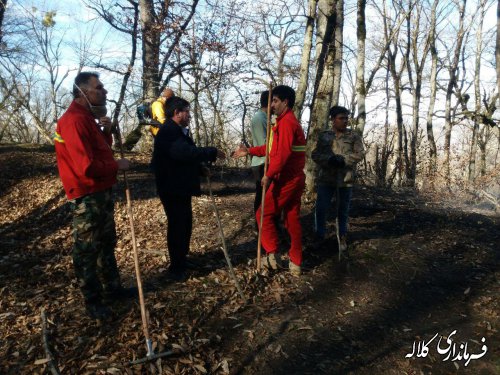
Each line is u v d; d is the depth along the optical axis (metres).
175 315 3.84
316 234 5.60
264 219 4.65
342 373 3.38
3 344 3.46
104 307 3.88
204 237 5.64
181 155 4.07
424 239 6.03
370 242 5.73
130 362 3.22
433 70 16.31
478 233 6.38
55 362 3.25
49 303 4.04
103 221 3.68
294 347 3.62
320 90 6.55
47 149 10.09
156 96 10.35
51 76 15.05
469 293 4.68
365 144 12.61
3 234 6.07
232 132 11.73
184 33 9.71
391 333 3.95
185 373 3.20
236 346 3.56
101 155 3.54
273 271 4.78
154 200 6.98
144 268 4.80
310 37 6.62
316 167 6.72
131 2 10.12
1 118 16.77
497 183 11.40
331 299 4.40
